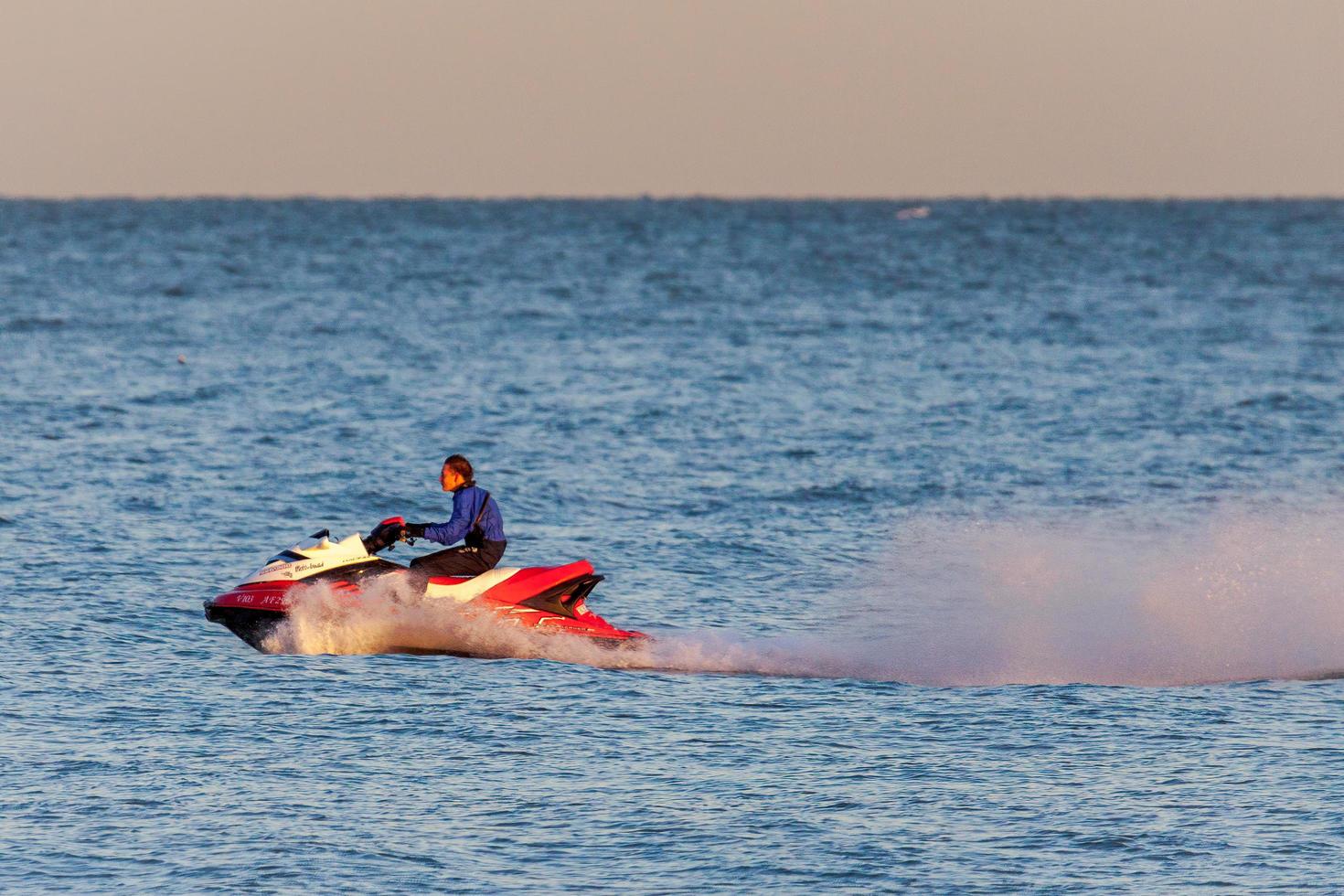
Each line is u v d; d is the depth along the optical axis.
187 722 42.19
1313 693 46.91
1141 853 33.34
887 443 103.06
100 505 75.00
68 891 30.89
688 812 35.75
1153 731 42.38
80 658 48.59
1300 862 32.78
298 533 70.69
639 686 47.25
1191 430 111.12
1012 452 100.44
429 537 52.09
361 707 44.09
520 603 51.50
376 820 35.03
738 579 64.88
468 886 31.58
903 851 33.47
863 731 42.47
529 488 83.62
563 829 34.62
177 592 58.56
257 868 32.22
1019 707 45.09
